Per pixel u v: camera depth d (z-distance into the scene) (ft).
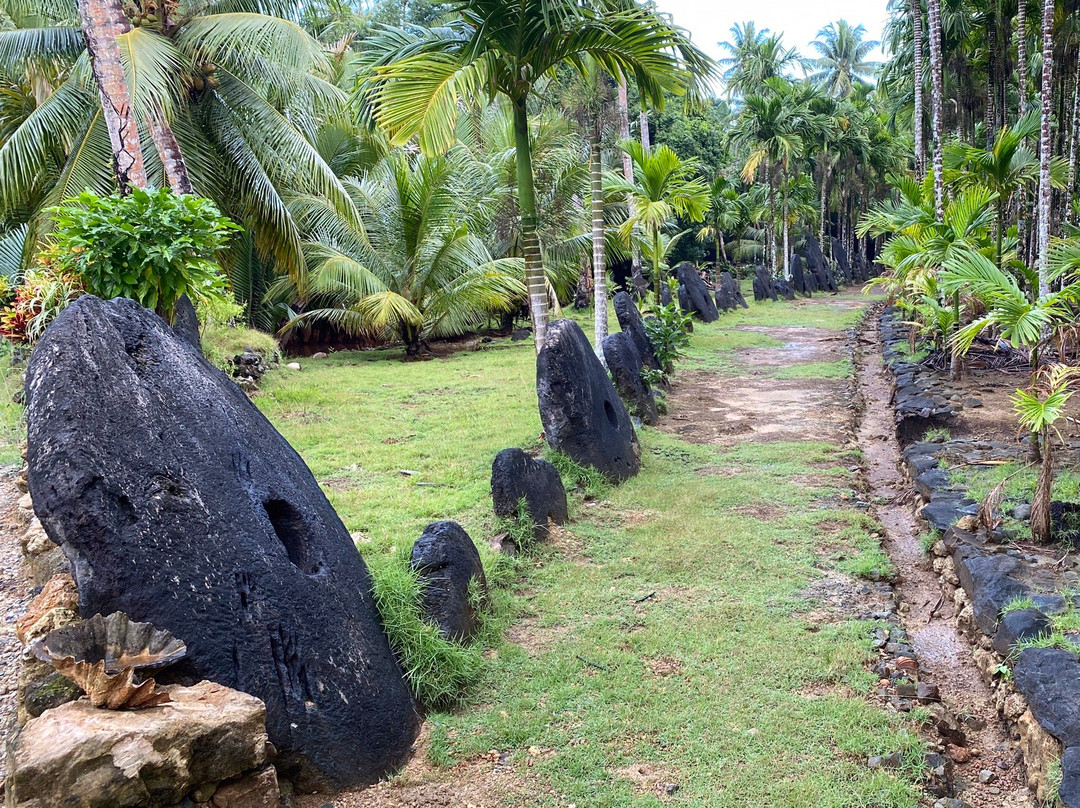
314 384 41.29
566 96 34.40
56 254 25.07
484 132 73.20
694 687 13.56
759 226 153.07
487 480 24.31
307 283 53.57
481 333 73.00
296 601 11.40
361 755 11.25
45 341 10.82
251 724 9.37
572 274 67.97
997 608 14.26
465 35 27.35
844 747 11.84
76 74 43.24
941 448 25.43
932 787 11.12
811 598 17.03
